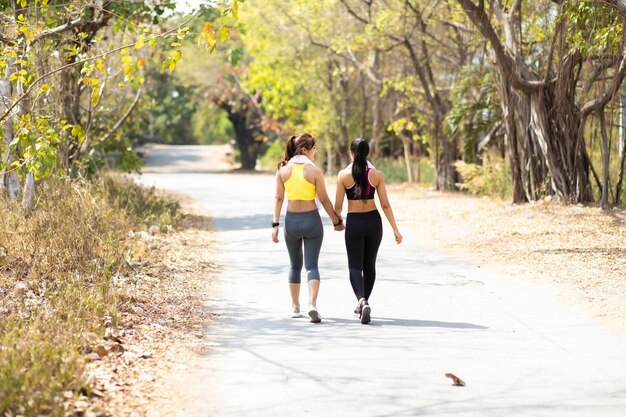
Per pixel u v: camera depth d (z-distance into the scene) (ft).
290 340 30.78
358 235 34.06
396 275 45.47
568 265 46.93
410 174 137.69
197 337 31.19
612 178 84.64
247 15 133.39
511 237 59.77
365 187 33.91
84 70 39.42
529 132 81.76
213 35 37.86
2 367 23.11
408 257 52.31
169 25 78.28
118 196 64.03
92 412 21.85
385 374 26.32
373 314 35.53
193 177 171.32
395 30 107.86
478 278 44.24
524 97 81.35
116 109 90.43
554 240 57.00
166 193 111.24
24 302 32.99
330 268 47.85
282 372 26.53
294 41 134.31
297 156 34.32
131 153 86.22
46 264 40.40
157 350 28.99
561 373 26.45
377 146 154.51
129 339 30.07
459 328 32.81
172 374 26.16
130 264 45.32
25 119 40.04
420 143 139.54
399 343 30.35
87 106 77.15
